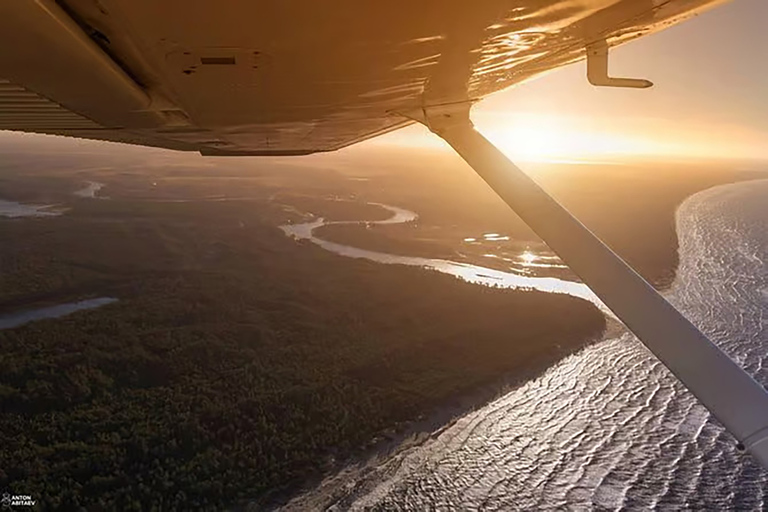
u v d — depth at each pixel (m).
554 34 6.75
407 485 76.62
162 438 83.75
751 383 5.42
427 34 5.91
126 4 4.54
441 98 8.17
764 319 149.62
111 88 6.70
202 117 9.59
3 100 9.17
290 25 5.19
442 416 95.06
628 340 130.75
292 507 71.19
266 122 10.99
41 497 69.50
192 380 106.81
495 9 5.53
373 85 7.68
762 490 78.25
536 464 83.00
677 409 99.56
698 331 5.78
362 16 5.15
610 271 6.24
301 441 84.56
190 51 5.72
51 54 5.01
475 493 76.06
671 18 6.80
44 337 126.38
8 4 3.69
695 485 79.38
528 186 7.35
